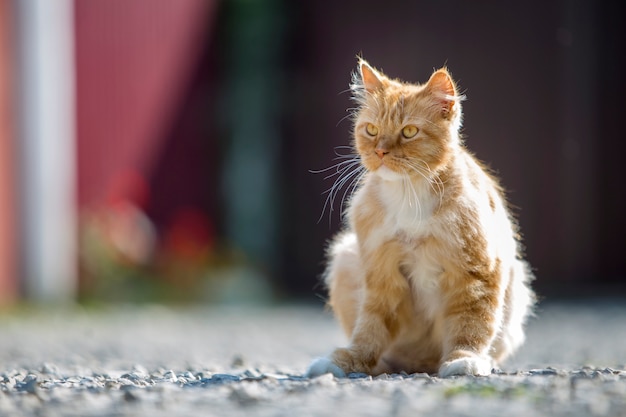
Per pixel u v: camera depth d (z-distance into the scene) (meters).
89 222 17.59
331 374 5.29
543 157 19.45
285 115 21.27
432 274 5.94
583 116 19.42
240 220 20.86
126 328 12.98
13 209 16.28
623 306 15.48
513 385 4.70
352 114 7.11
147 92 19.02
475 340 5.75
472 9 19.70
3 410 4.32
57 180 16.89
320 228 20.95
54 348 9.82
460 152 6.34
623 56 19.44
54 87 16.89
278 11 21.12
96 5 17.98
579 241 19.59
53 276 16.80
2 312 14.73
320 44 21.09
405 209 5.94
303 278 21.09
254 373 6.08
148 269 18.44
